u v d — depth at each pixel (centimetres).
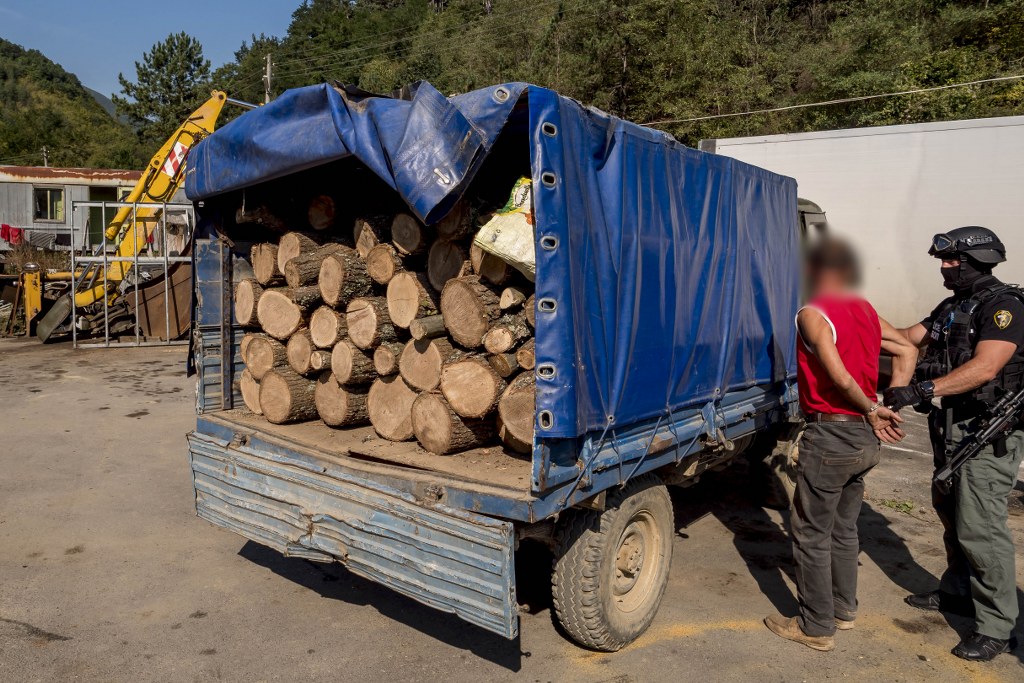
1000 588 334
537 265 266
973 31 2225
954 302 360
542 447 266
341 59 5969
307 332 407
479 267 332
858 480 352
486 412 323
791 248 505
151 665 330
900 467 650
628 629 339
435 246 355
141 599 396
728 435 414
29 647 344
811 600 344
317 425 416
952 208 952
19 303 1483
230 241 453
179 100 5097
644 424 336
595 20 2486
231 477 383
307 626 368
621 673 323
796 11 3531
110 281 1387
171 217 1552
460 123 276
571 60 2494
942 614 382
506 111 269
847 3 3141
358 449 356
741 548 469
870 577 427
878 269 1010
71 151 5953
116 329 1378
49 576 421
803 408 350
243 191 418
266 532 362
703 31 2525
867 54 2428
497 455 342
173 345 1324
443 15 5494
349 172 405
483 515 279
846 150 1026
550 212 266
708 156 393
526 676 321
